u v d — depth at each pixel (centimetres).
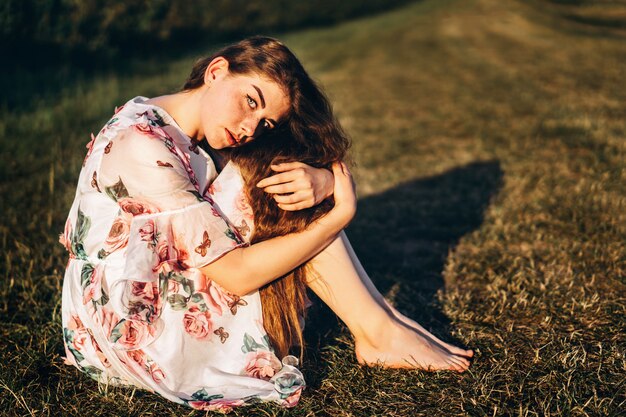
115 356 195
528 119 670
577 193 412
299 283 217
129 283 183
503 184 446
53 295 272
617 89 848
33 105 658
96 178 194
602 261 312
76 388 214
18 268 296
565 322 254
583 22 2183
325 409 205
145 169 187
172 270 194
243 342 202
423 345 224
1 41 914
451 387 213
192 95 202
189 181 193
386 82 1007
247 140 202
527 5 2603
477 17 2145
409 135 627
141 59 1155
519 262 315
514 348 236
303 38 1753
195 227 190
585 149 534
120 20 1198
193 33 1445
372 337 221
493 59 1236
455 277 305
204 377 199
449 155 540
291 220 200
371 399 209
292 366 205
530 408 200
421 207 408
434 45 1515
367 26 2056
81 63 994
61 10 1015
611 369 218
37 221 361
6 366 222
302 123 207
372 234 364
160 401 205
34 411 199
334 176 210
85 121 609
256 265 195
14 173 446
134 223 188
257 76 194
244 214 203
